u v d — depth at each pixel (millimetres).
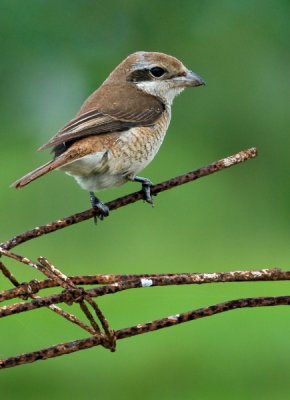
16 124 18703
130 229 15172
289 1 18453
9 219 15320
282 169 17922
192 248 15297
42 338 11320
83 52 18391
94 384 10891
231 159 5199
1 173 16984
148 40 18516
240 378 10977
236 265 15023
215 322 11609
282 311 11688
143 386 11016
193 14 18547
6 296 4363
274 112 18531
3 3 17844
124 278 4371
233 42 18641
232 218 16375
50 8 18047
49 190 15453
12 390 10930
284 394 10930
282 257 15641
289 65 18672
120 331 4266
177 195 15984
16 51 18297
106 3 18188
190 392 10922
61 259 14477
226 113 18578
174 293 11961
